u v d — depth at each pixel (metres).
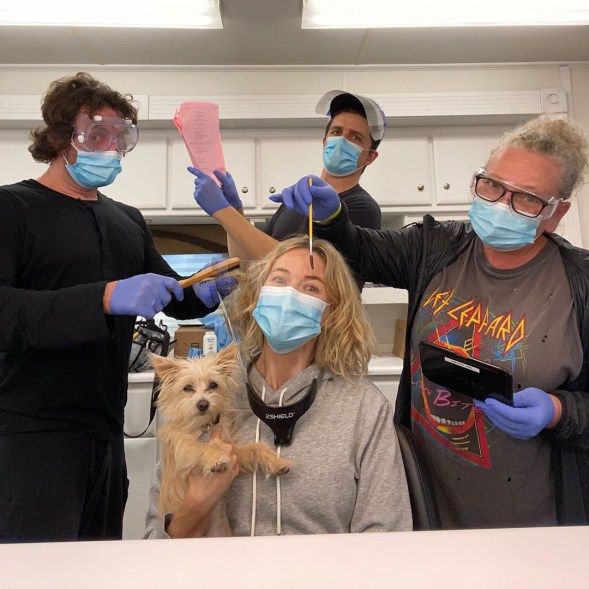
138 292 1.03
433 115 2.66
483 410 0.95
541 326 0.98
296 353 1.07
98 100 1.25
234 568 0.36
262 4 2.11
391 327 2.98
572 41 2.51
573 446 0.95
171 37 2.38
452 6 1.83
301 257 1.06
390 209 2.80
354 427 0.98
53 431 1.20
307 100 2.64
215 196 1.28
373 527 0.90
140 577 0.35
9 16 1.86
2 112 2.59
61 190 1.32
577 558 0.37
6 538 1.13
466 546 0.39
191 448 0.93
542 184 0.98
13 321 1.04
